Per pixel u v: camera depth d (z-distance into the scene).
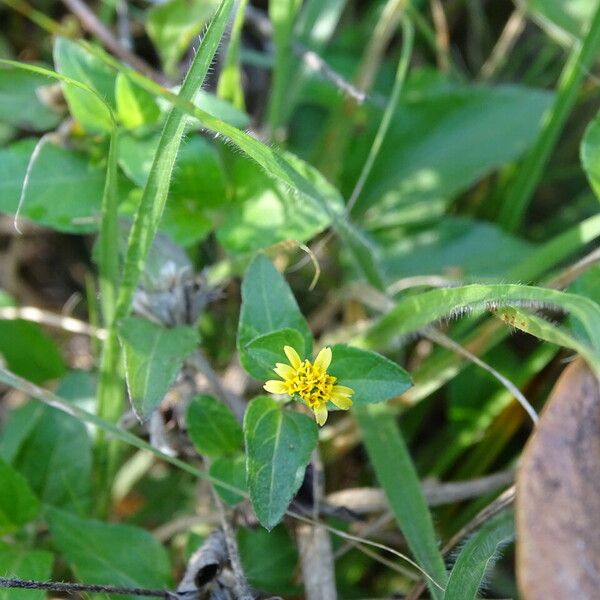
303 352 0.12
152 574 0.13
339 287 0.18
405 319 0.13
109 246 0.14
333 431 0.16
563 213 0.20
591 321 0.11
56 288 0.21
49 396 0.13
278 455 0.11
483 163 0.18
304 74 0.18
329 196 0.14
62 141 0.15
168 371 0.12
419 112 0.19
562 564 0.10
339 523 0.15
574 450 0.10
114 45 0.18
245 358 0.12
